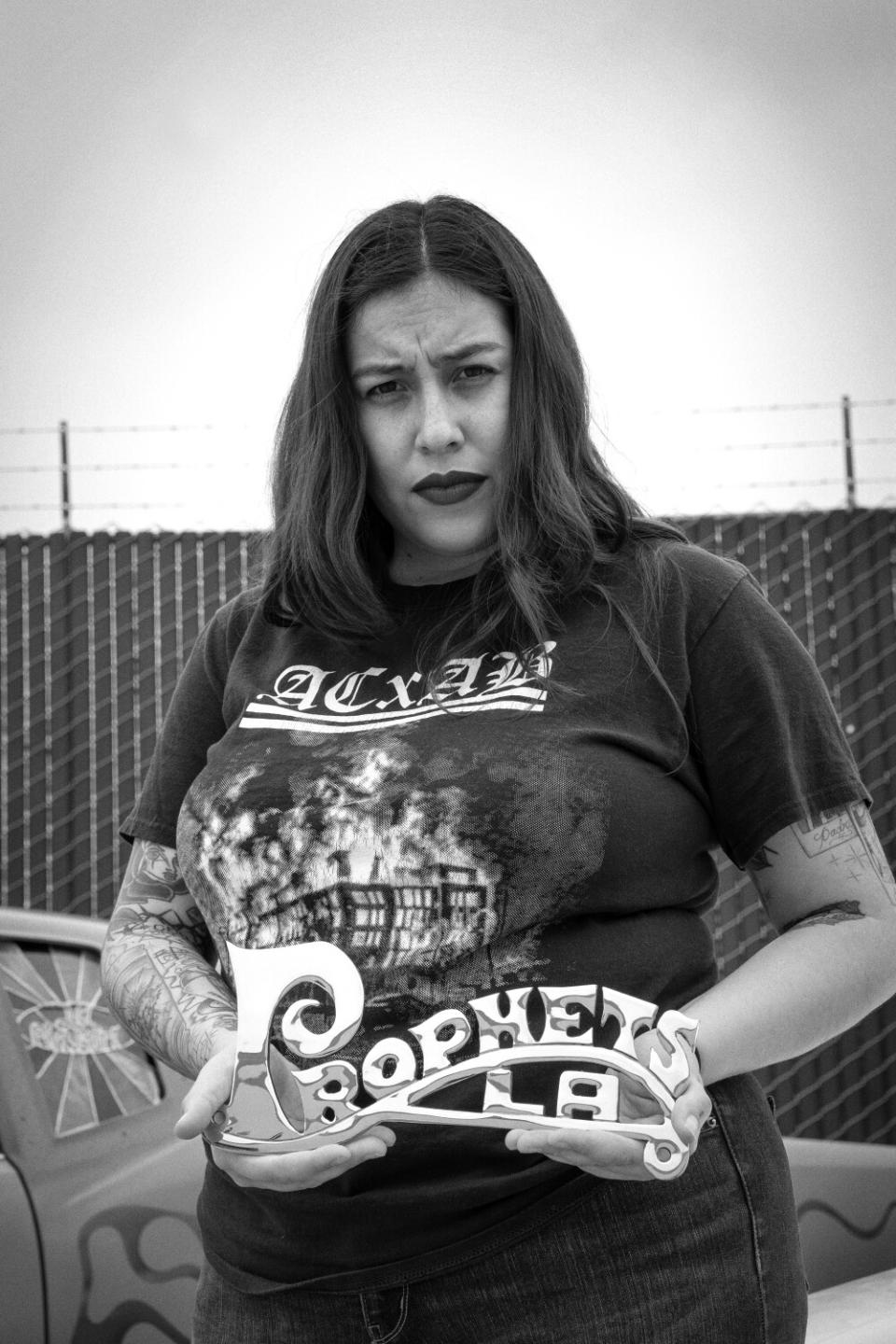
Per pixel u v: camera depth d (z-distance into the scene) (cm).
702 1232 123
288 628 155
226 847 138
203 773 146
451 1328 124
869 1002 133
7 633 641
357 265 151
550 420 147
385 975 127
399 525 153
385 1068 123
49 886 630
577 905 129
